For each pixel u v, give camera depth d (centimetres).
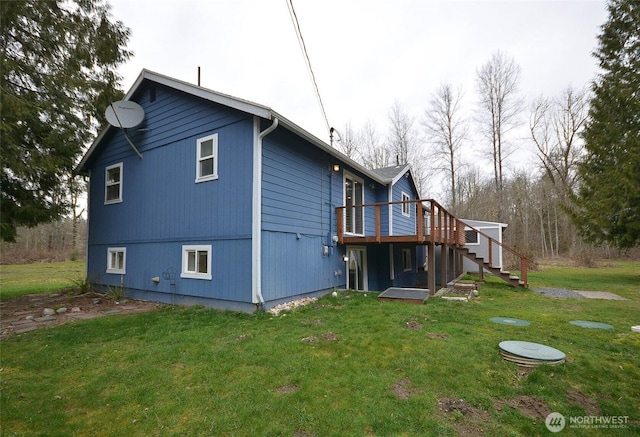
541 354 383
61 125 861
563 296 891
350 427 263
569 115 2539
